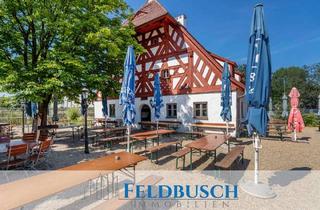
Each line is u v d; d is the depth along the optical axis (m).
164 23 14.85
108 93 11.51
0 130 12.38
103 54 10.63
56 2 8.61
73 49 9.69
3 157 7.30
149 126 16.06
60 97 11.82
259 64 4.25
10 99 9.20
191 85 13.77
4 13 8.29
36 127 10.39
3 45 8.74
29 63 9.27
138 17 17.41
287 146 9.50
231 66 14.91
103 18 10.01
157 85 10.33
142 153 8.41
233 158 5.48
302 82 50.75
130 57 6.15
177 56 14.57
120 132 11.62
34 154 6.32
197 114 13.63
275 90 52.19
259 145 4.70
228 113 9.11
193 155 7.98
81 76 9.05
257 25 4.34
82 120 22.64
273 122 14.54
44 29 9.38
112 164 4.03
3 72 7.91
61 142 10.96
